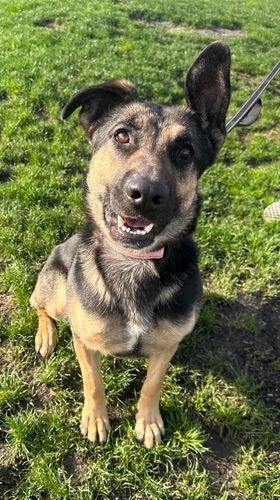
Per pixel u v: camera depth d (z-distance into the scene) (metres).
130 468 0.48
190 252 0.48
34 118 0.99
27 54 1.26
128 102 0.47
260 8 2.72
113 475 0.47
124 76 1.24
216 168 0.93
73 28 1.56
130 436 0.50
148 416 0.51
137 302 0.45
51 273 0.55
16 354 0.56
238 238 0.75
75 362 0.57
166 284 0.45
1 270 0.66
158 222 0.40
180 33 1.83
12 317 0.61
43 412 0.51
